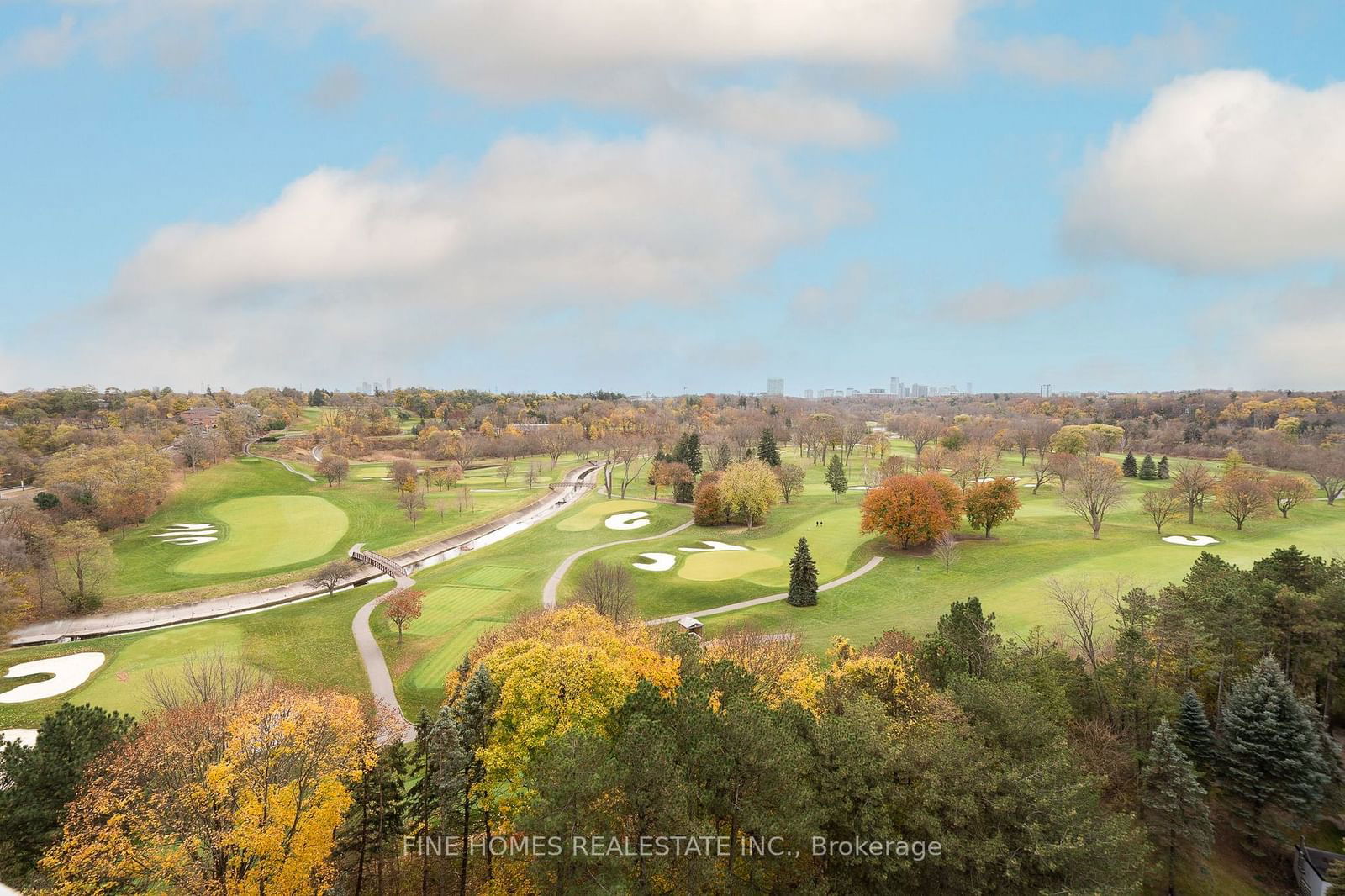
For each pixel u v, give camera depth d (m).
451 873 30.62
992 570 78.81
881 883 24.70
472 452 193.00
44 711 46.41
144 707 46.88
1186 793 32.12
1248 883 35.06
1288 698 36.31
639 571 83.50
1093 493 95.62
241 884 23.22
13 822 25.66
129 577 84.31
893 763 26.20
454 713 31.25
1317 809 35.59
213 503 124.19
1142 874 30.08
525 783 24.08
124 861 23.50
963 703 31.83
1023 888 24.69
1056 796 24.83
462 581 80.06
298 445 187.75
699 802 23.02
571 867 22.12
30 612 71.06
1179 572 72.44
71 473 107.62
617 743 25.08
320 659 56.38
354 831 28.20
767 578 80.69
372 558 94.62
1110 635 55.50
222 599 78.62
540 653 31.12
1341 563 54.75
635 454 165.38
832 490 138.12
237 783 24.67
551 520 116.75
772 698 37.56
